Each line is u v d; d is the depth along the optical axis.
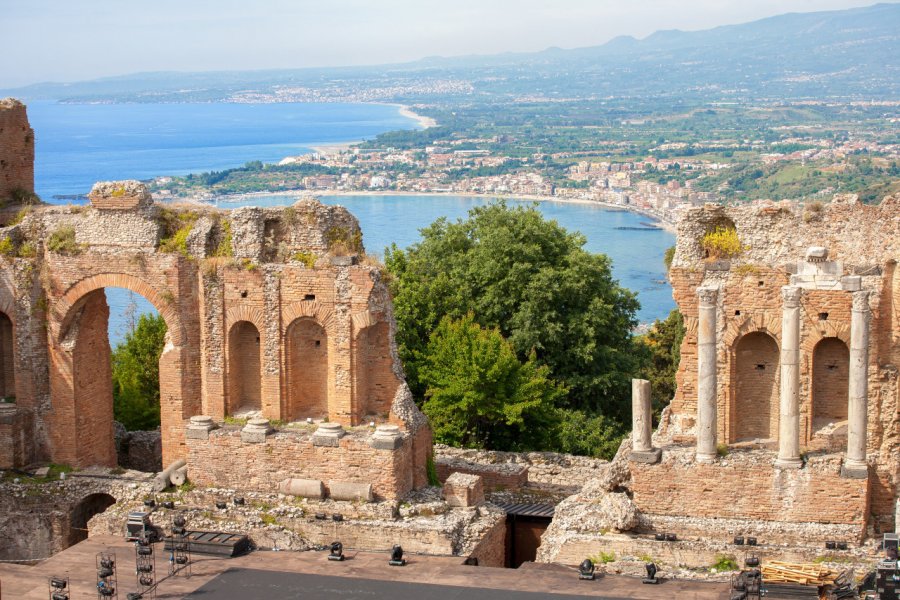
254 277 51.66
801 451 47.09
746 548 44.00
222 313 52.22
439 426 62.91
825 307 46.66
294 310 51.44
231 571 43.84
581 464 59.31
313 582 42.34
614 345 76.62
